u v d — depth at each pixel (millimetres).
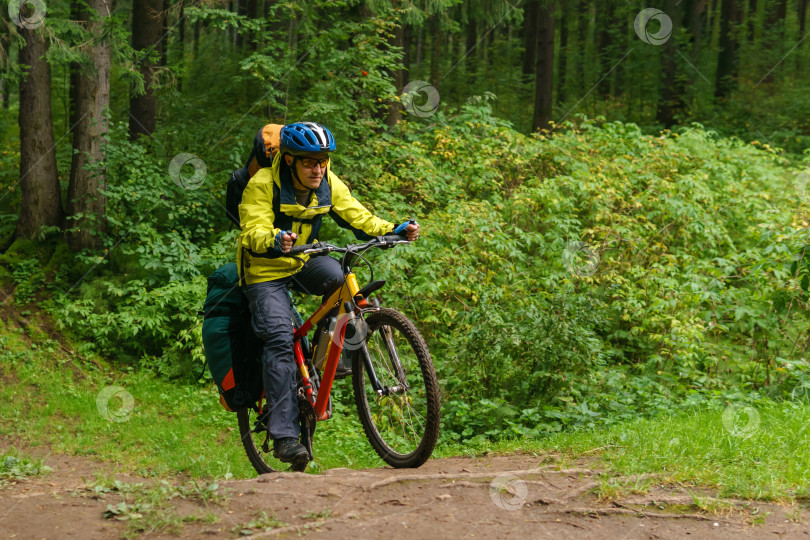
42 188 10180
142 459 6375
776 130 15047
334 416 6637
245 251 3582
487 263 8289
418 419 3678
